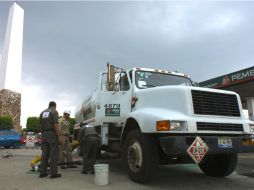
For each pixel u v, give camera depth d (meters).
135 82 7.96
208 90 6.74
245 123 6.90
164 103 6.84
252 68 21.34
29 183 6.87
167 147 6.07
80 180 7.23
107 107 8.56
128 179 7.35
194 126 6.21
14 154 16.23
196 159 5.97
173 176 7.98
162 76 8.47
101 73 9.15
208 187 6.64
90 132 8.39
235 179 7.61
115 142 8.45
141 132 6.71
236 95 7.13
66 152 9.88
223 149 6.34
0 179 7.39
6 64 41.97
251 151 6.73
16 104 42.38
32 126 57.66
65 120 10.02
